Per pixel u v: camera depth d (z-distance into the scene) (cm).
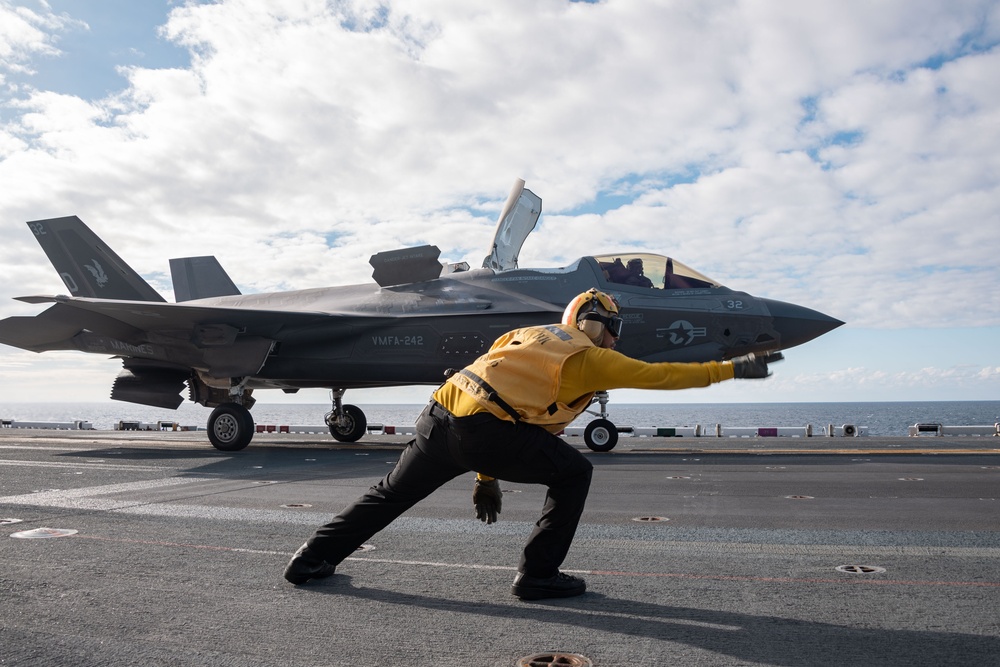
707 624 330
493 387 354
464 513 655
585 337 359
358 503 400
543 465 362
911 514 641
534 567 374
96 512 654
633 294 1445
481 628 325
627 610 354
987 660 282
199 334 1527
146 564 451
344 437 1811
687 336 1397
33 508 673
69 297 1386
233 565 449
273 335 1550
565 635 315
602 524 600
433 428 372
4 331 1566
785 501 729
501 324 1462
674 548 503
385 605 362
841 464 1121
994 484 856
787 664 279
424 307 1527
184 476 962
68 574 424
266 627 326
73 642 304
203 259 2209
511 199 1784
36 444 1662
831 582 407
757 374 318
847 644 302
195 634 316
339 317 1498
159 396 1650
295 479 930
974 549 495
